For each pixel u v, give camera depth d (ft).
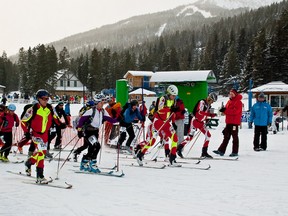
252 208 15.11
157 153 32.53
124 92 58.75
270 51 171.94
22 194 17.24
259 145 36.35
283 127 68.03
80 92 269.64
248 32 308.19
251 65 180.86
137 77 177.06
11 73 306.55
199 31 501.15
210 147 38.34
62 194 17.31
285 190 18.57
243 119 75.25
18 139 40.63
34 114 19.29
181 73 57.82
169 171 24.23
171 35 511.40
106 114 23.20
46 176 21.97
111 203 15.69
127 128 33.04
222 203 15.89
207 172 23.85
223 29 382.22
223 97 189.67
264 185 19.76
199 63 270.05
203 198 16.78
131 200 16.25
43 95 19.34
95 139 22.84
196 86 57.47
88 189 18.49
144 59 286.25
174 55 270.46
